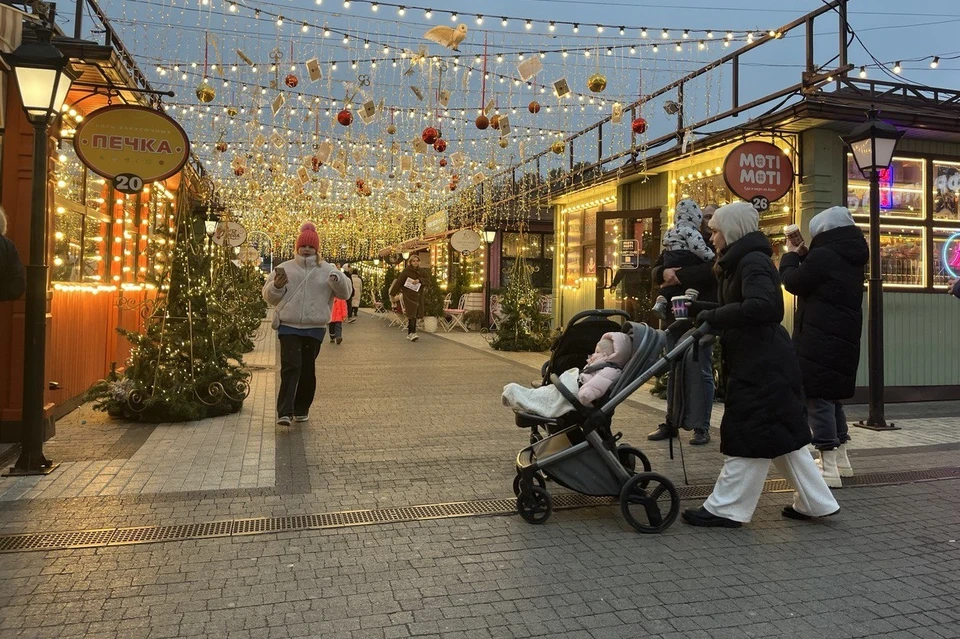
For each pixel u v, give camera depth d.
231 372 8.02
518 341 14.76
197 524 4.27
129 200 10.30
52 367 6.96
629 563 3.78
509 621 3.10
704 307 4.54
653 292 9.75
